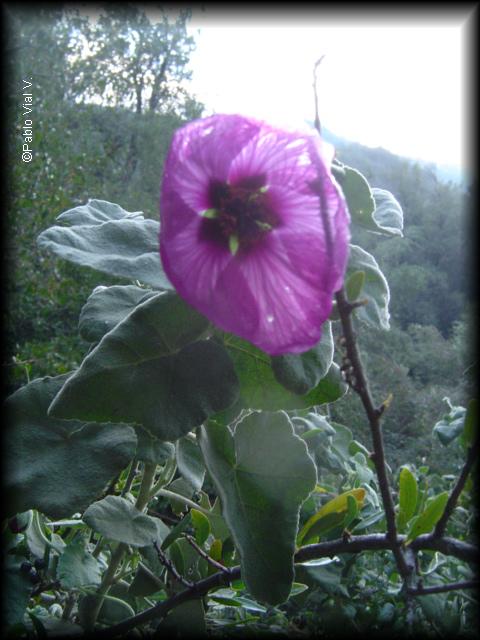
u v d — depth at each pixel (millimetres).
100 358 161
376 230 175
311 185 145
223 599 202
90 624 185
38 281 811
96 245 175
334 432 266
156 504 318
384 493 151
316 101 147
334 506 207
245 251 150
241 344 178
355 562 236
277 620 214
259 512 178
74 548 184
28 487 172
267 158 148
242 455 184
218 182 150
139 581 201
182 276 145
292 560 172
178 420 157
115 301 205
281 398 180
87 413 156
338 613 214
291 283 148
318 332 146
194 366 164
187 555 211
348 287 143
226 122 144
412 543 166
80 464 180
